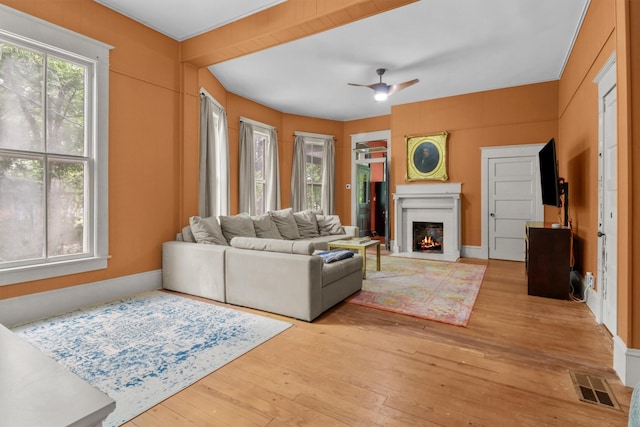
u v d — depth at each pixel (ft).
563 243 11.56
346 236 18.99
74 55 9.94
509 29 12.37
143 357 7.07
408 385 6.15
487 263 17.93
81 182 10.41
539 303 11.07
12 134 8.90
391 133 22.02
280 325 8.96
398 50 14.05
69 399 1.77
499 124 18.81
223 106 18.06
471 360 7.13
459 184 19.92
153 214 12.41
